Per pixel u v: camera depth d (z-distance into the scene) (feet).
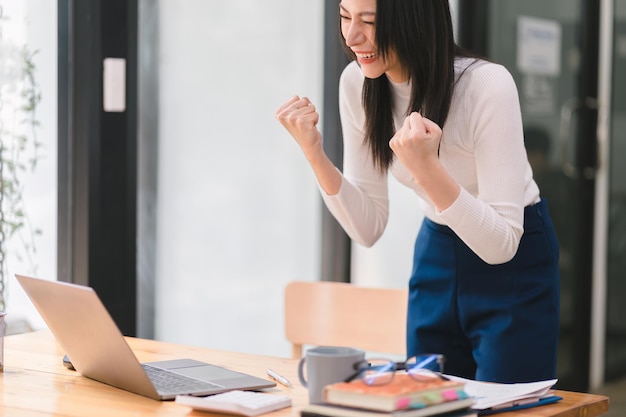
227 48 12.90
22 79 10.99
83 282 11.42
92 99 11.30
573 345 17.31
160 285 12.51
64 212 11.43
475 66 7.50
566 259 17.01
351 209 7.97
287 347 13.85
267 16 13.23
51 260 11.38
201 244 12.86
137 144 11.91
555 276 8.04
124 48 11.59
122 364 6.10
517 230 7.22
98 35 11.31
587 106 17.21
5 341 8.05
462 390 5.37
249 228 13.30
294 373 6.81
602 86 17.56
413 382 5.30
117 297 11.78
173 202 12.51
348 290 8.94
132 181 11.84
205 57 12.70
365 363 5.57
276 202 13.55
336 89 13.62
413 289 8.32
